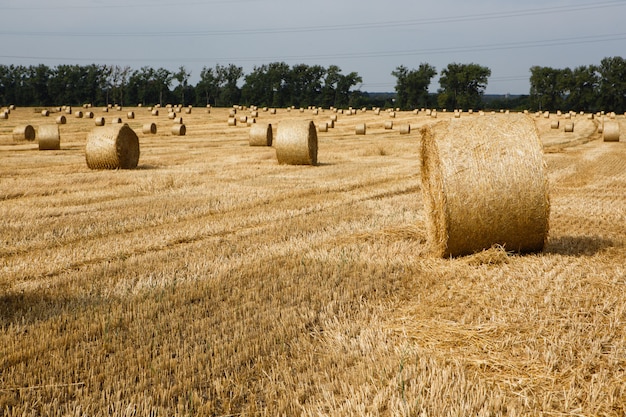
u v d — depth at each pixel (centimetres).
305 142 2338
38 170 2078
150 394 507
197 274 854
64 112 7625
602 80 12481
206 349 591
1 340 601
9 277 845
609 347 596
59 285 802
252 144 3412
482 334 630
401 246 1035
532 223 938
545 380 530
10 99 14175
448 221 929
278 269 879
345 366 556
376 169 2247
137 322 659
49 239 1079
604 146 3612
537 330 632
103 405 483
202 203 1466
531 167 931
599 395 498
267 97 14675
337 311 710
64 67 14512
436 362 555
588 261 923
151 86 14788
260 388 521
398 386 509
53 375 532
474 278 842
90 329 630
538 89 12900
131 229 1185
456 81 13312
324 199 1565
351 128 5462
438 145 947
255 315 678
